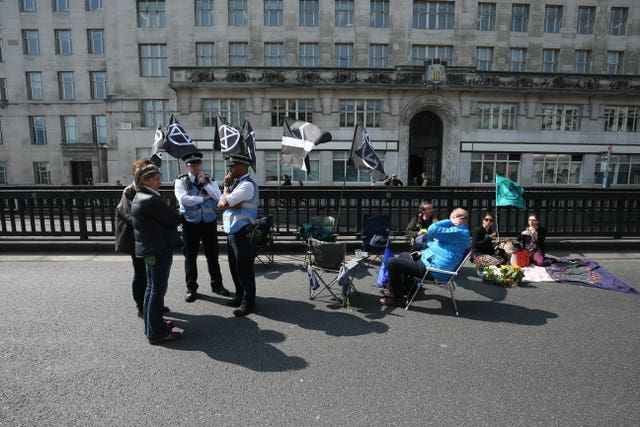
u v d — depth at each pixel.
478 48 27.02
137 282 4.35
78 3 29.34
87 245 7.70
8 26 29.83
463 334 4.17
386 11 26.41
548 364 3.54
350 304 5.07
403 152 25.66
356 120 25.61
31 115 30.70
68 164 30.94
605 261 7.34
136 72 26.83
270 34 26.11
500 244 7.25
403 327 4.34
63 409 2.82
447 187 13.66
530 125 26.17
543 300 5.26
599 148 26.70
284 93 25.11
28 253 7.64
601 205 8.38
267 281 6.02
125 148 26.81
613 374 3.38
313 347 3.84
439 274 4.83
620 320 4.57
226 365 3.48
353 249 8.06
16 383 3.15
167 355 3.65
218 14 25.86
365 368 3.45
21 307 4.79
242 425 2.67
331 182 25.86
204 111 25.53
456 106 25.61
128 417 2.74
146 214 3.65
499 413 2.83
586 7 27.03
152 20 26.75
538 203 8.36
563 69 27.20
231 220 4.59
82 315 4.55
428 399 2.99
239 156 4.66
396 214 11.14
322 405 2.91
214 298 5.23
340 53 26.59
